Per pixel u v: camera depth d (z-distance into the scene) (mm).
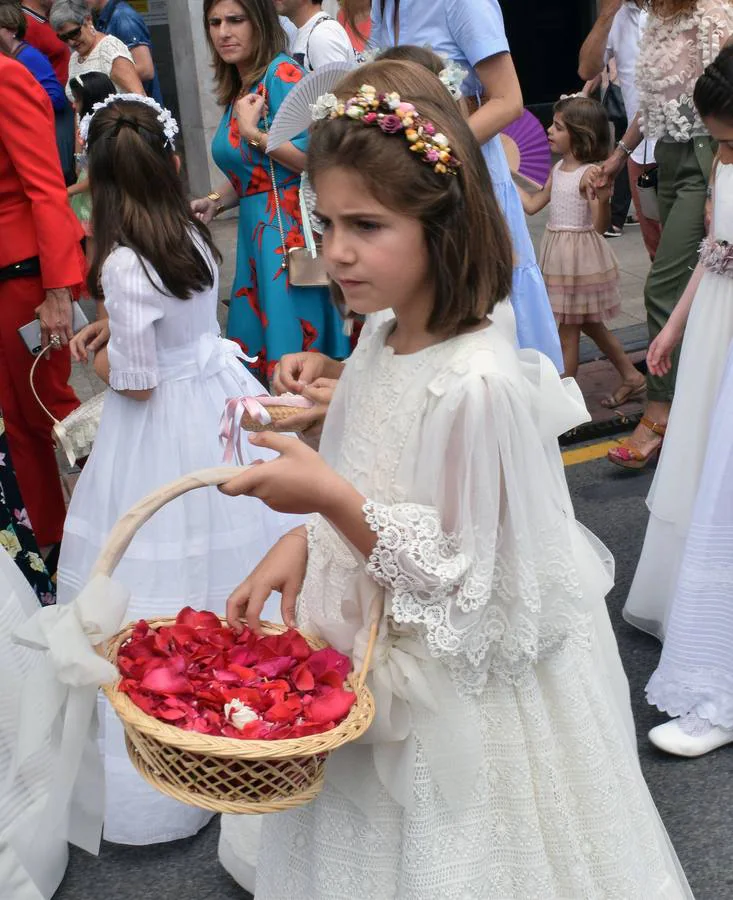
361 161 1637
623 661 3500
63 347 3898
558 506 1901
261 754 1511
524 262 3854
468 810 1850
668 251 4613
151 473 3012
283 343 4305
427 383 1797
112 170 2918
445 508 1768
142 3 11133
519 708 1870
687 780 2963
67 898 2680
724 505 2945
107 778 2809
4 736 2373
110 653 1784
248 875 2559
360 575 1835
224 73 4277
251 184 4258
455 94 2250
